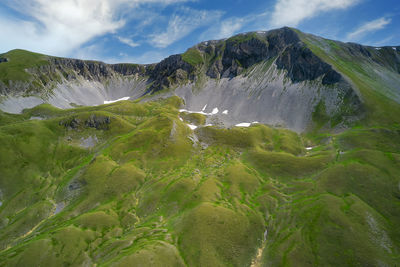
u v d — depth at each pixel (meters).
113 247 64.75
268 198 81.12
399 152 87.69
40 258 61.38
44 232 76.12
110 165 108.44
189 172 104.12
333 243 58.62
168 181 96.62
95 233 72.12
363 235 59.00
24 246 66.94
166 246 60.06
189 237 63.38
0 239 78.88
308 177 88.94
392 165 80.00
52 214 89.50
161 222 74.94
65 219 81.62
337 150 100.12
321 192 77.50
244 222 69.88
